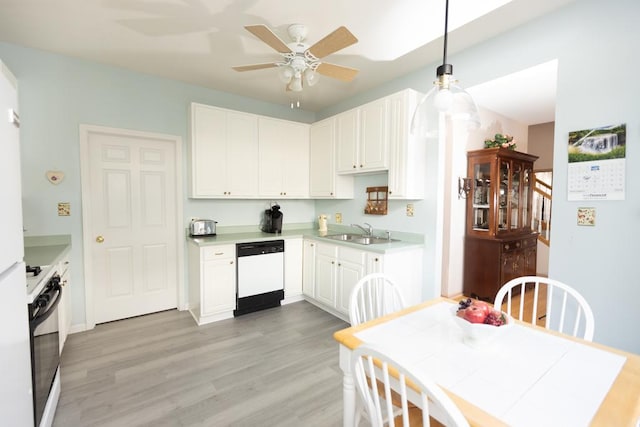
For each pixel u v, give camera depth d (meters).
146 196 3.14
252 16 2.06
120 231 3.02
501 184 3.71
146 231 3.16
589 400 0.83
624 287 1.81
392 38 2.33
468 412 0.78
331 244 3.15
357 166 3.13
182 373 2.12
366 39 2.34
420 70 2.85
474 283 3.78
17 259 1.09
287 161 3.69
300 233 3.69
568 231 2.03
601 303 1.90
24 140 2.50
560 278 2.07
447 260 3.75
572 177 2.00
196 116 3.05
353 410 1.19
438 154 2.70
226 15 2.05
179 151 3.22
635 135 1.75
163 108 3.12
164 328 2.86
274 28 2.19
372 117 2.94
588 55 1.90
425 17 2.06
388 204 3.21
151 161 3.16
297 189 3.78
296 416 1.73
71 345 2.51
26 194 2.52
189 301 3.31
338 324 2.98
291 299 3.62
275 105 3.94
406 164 2.64
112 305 3.00
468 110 1.35
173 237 3.32
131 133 2.96
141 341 2.60
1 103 0.96
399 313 1.47
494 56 2.34
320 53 1.95
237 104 3.61
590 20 1.88
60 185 2.65
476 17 2.07
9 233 1.01
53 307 1.57
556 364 1.02
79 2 1.91
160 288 3.27
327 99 3.75
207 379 2.06
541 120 4.41
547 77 2.53
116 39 2.38
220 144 3.21
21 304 1.13
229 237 3.25
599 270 1.90
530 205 4.11
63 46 2.49
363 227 3.53
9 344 1.00
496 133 4.12
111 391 1.92
